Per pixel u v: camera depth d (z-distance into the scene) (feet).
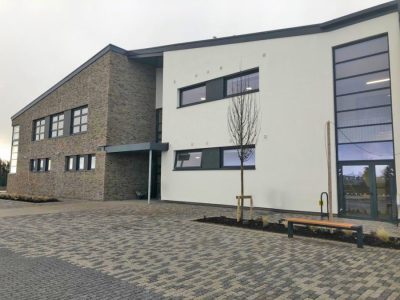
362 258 20.15
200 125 55.06
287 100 44.68
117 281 15.85
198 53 57.00
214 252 21.61
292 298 13.74
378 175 37.19
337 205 39.60
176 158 59.26
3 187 128.88
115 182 63.21
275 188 44.68
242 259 19.89
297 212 42.39
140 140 68.13
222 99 52.11
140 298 13.69
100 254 21.02
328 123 30.86
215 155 52.42
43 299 13.47
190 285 15.31
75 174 69.92
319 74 42.37
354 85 39.78
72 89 74.74
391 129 36.58
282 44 46.06
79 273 17.10
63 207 48.96
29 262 19.13
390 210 35.94
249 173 47.57
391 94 36.47
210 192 52.39
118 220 35.45
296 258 20.15
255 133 43.06
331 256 20.62
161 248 22.71
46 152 81.97
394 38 36.68
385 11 37.63
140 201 60.64
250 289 14.80
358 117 39.11
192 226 31.68
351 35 40.16
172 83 60.90
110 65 64.34
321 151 41.22
